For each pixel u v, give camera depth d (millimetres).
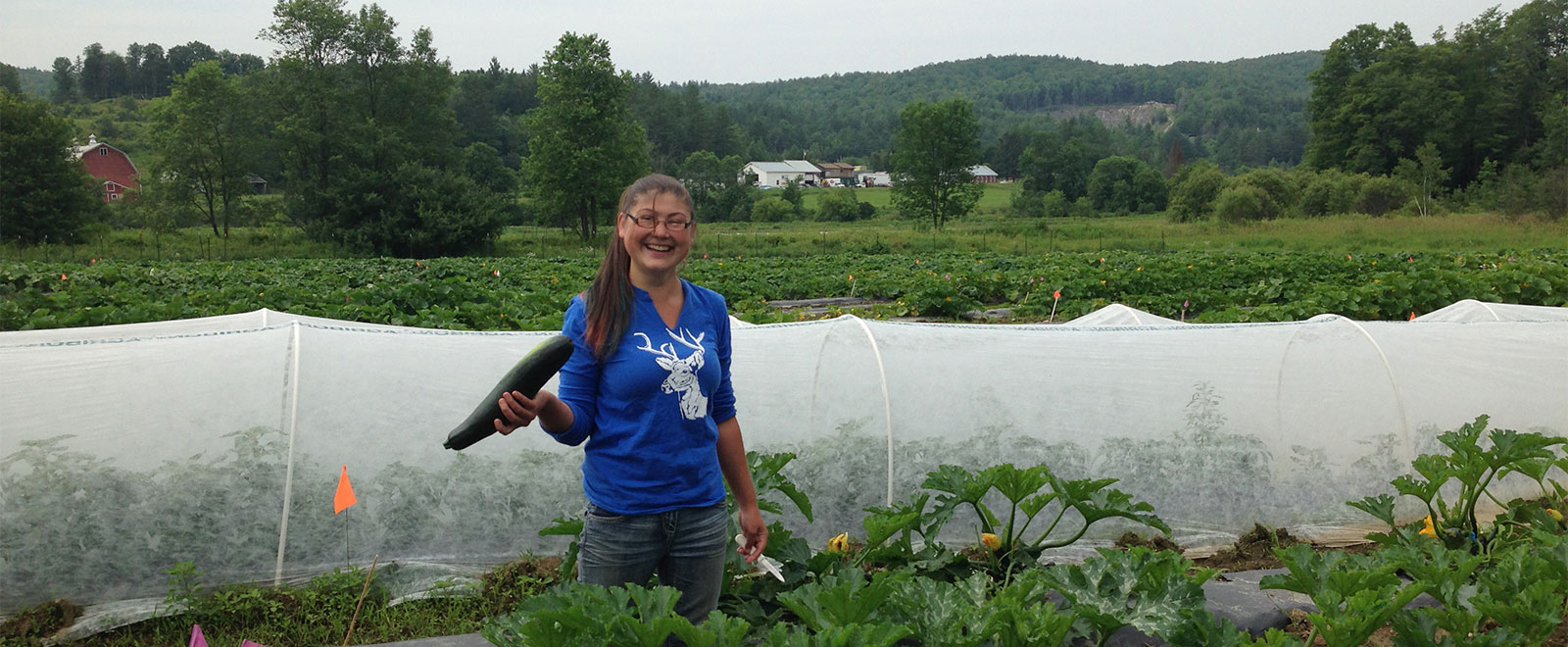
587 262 29859
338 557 4957
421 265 31031
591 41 56250
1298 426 6012
